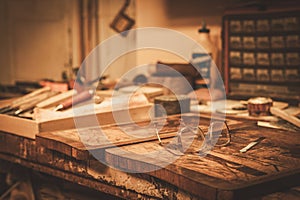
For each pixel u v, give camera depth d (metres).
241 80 1.95
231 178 1.02
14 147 1.57
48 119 1.50
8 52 3.15
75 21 2.81
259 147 1.26
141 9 2.48
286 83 1.84
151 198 1.18
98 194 1.58
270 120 1.55
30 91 2.23
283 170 1.07
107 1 2.65
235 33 1.94
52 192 1.74
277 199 1.00
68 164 1.39
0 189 1.90
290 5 1.80
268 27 1.86
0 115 1.61
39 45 3.00
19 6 3.06
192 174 1.05
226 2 2.11
